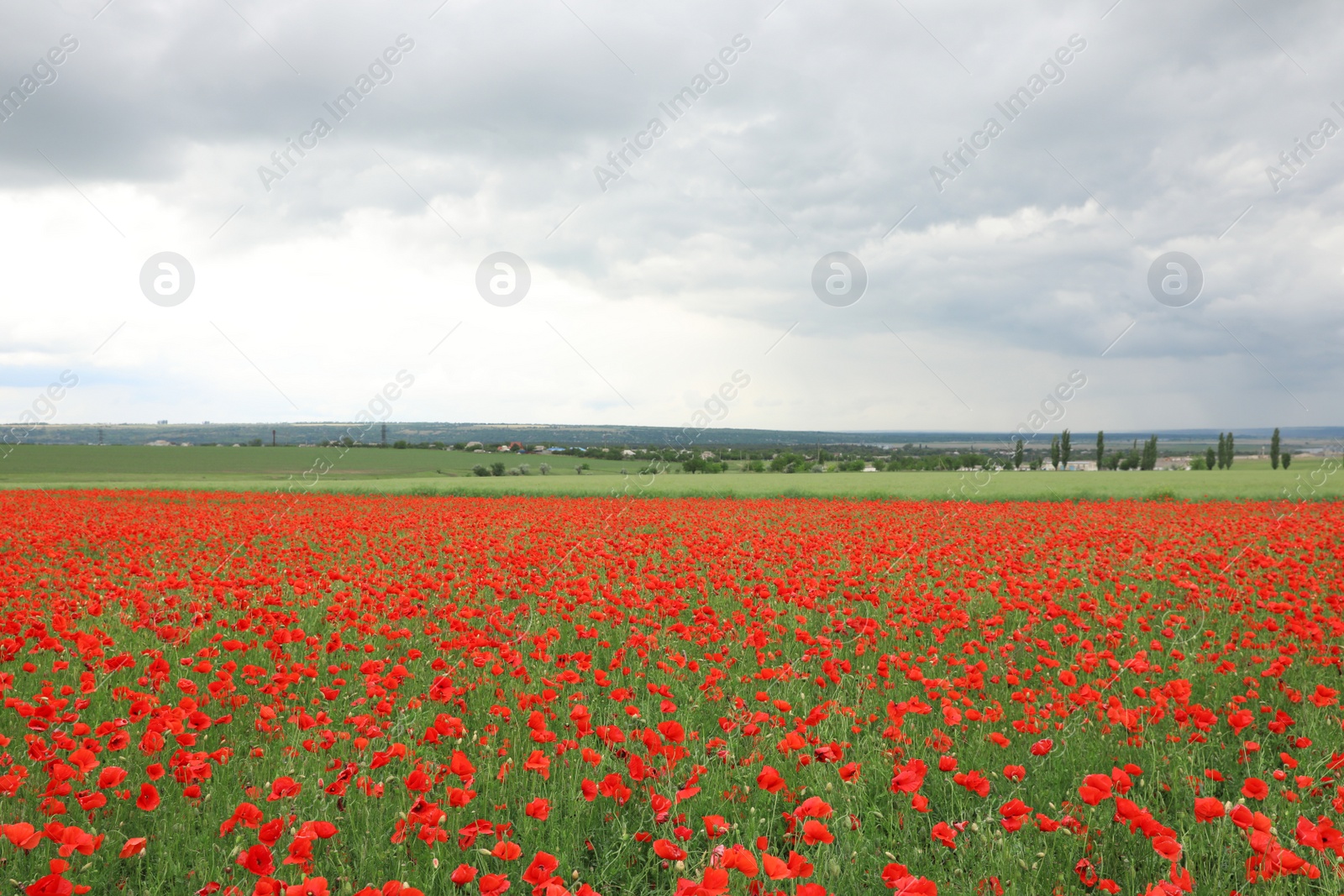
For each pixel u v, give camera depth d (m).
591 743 4.77
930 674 6.38
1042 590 8.80
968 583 10.66
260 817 3.41
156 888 3.22
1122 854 3.57
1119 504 27.14
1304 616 7.23
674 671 6.37
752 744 4.70
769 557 12.51
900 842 3.68
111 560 12.81
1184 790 4.13
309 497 32.38
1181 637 7.72
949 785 4.27
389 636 7.02
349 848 3.60
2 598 8.48
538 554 12.23
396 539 16.48
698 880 3.12
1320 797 3.97
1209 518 20.61
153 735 4.15
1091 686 5.70
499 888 2.74
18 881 3.17
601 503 28.50
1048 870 3.38
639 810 3.96
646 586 9.49
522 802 4.02
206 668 5.65
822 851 3.36
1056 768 4.47
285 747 4.75
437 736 4.35
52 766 3.78
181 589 10.24
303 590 9.70
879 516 21.19
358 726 4.45
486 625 7.49
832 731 4.96
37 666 6.37
